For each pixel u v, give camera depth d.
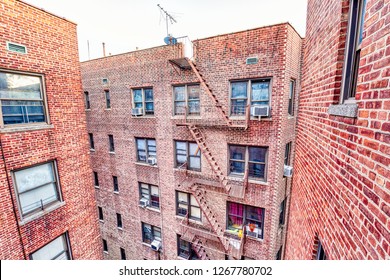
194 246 10.45
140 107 10.82
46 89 6.08
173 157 10.07
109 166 12.88
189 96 9.16
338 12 2.74
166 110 9.71
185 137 9.44
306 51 4.86
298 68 8.41
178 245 11.21
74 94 6.91
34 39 5.69
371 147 1.78
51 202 6.41
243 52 7.53
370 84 1.86
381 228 1.58
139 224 12.43
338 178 2.51
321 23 3.60
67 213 6.78
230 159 8.68
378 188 1.65
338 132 2.56
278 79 7.12
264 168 8.10
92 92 12.33
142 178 11.45
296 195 5.31
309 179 3.96
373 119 1.77
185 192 10.15
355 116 2.09
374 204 1.70
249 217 8.90
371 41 1.88
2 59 5.04
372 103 1.80
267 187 8.05
